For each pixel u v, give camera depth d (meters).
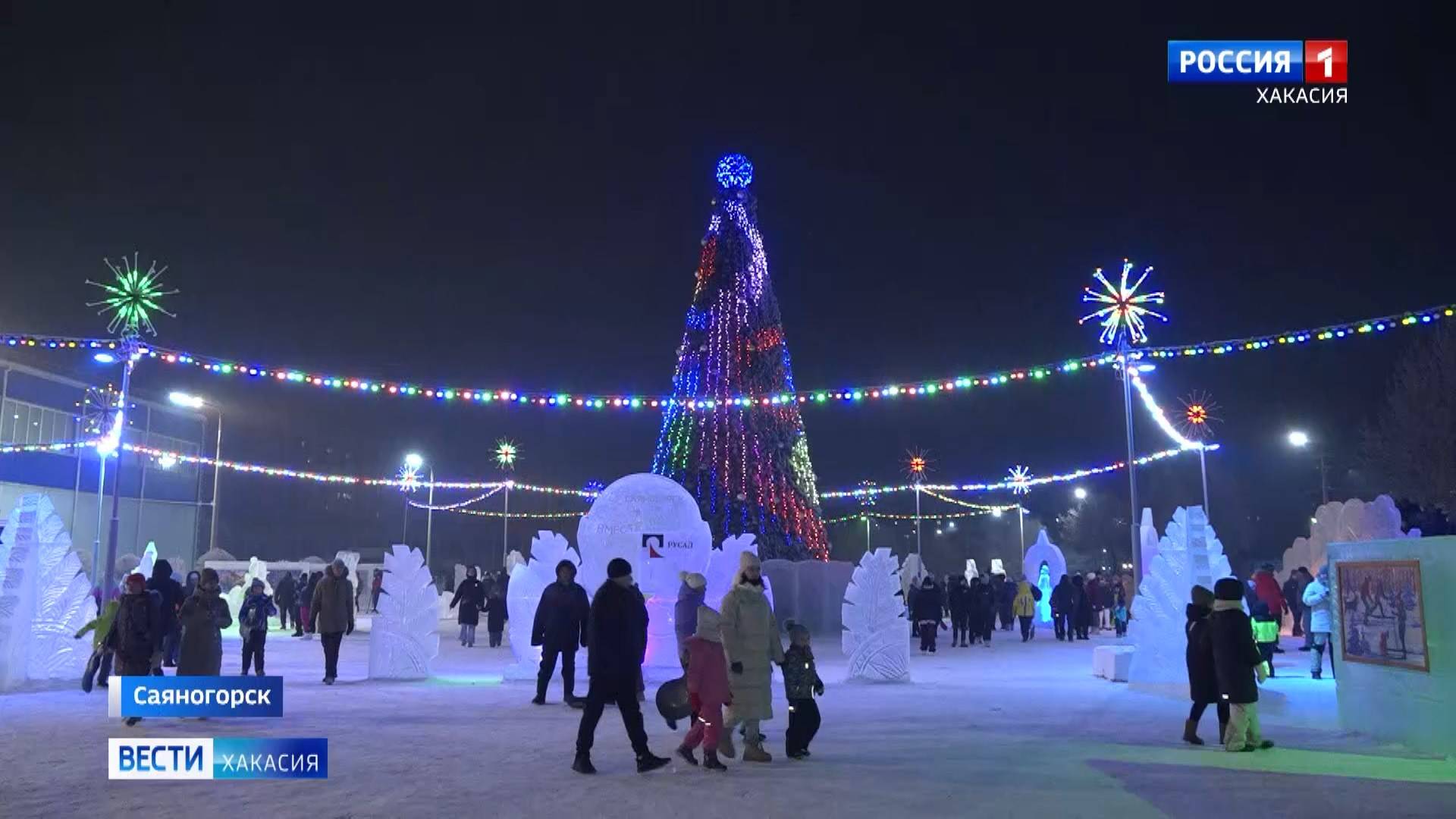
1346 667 11.45
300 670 19.00
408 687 16.09
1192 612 10.55
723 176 29.97
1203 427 38.31
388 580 17.33
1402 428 39.91
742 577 9.49
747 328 28.55
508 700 14.20
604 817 7.06
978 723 11.91
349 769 8.88
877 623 16.83
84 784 8.24
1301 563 28.61
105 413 33.12
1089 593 31.27
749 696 9.20
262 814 7.21
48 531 16.92
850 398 21.97
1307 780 8.30
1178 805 7.36
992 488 42.47
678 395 28.64
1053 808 7.26
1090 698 14.42
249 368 21.61
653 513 18.73
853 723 11.93
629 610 8.93
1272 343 18.12
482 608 29.89
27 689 15.53
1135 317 19.12
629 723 8.80
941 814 7.09
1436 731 9.75
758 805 7.40
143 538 50.16
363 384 22.20
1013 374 20.45
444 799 7.67
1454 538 9.67
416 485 43.38
